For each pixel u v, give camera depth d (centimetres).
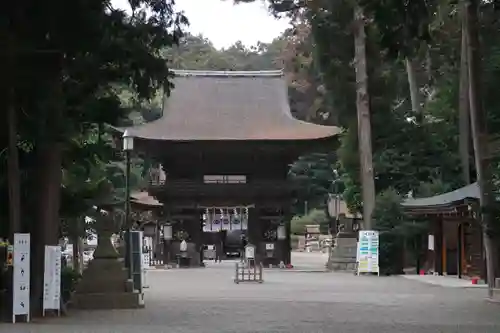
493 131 3503
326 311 1811
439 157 4122
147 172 5247
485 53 3519
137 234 2059
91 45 1608
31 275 1709
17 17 1573
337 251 3984
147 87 1775
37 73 1614
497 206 2203
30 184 1758
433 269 3581
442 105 4281
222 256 5531
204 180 4366
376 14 1792
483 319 1650
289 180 4384
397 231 3650
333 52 4144
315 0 3875
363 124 3922
